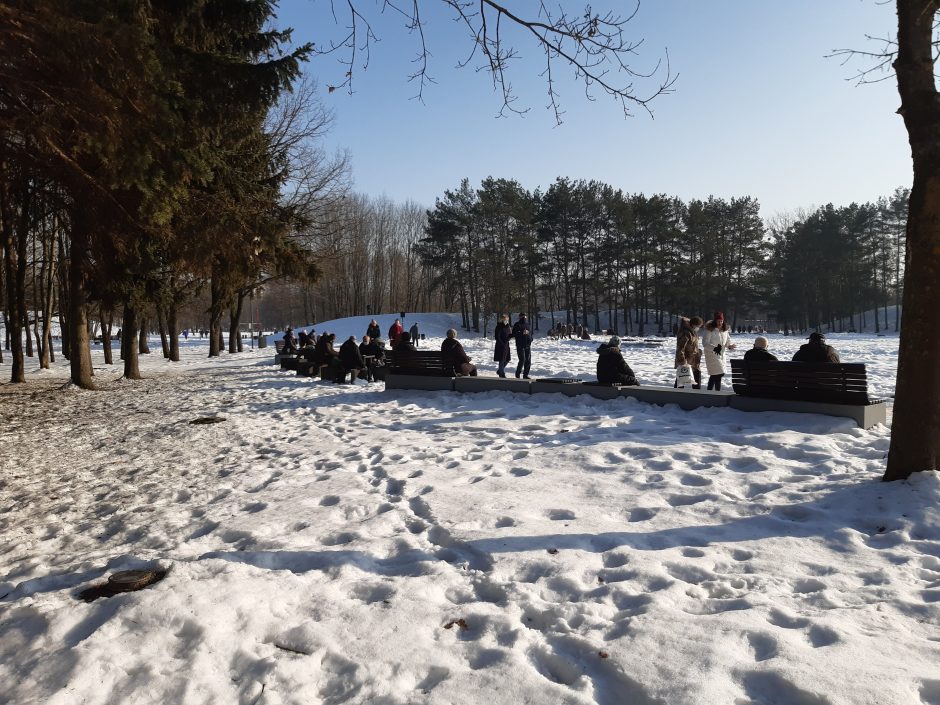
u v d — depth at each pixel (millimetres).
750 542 4473
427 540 4836
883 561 4039
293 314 99312
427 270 85438
